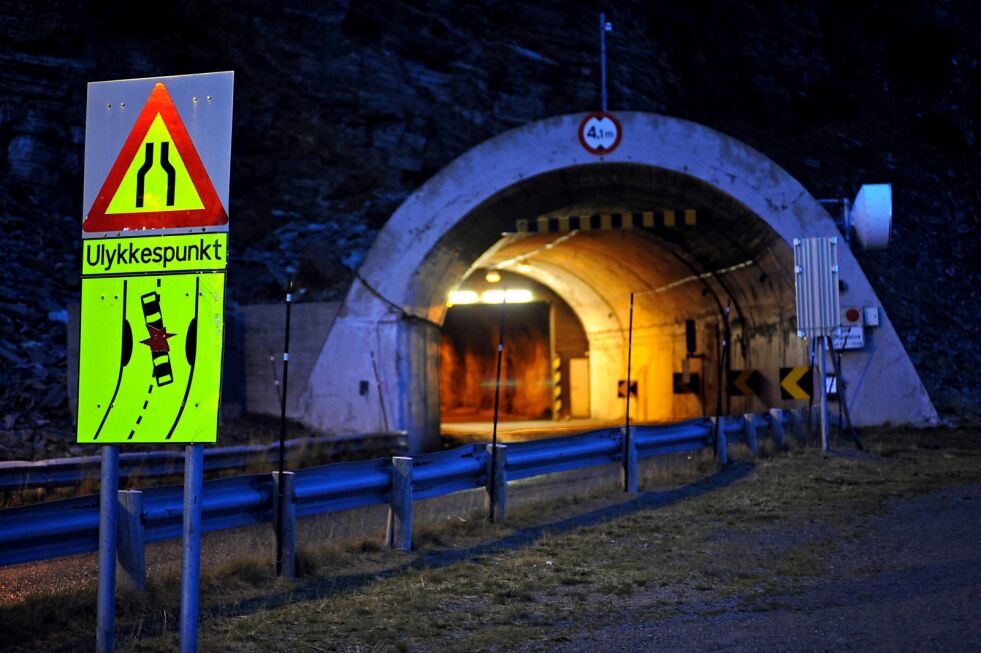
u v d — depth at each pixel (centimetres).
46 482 1345
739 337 2839
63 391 1997
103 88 543
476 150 2297
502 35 3662
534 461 1272
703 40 4094
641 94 3794
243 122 3172
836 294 1800
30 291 2342
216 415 507
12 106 2702
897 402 2217
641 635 664
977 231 3497
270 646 648
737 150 2320
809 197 2306
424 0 3556
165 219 526
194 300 517
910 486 1330
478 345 5062
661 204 2481
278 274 2720
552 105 3609
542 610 746
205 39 3225
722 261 2658
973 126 4069
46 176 2720
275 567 880
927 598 709
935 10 4444
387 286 2239
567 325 4234
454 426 3641
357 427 2209
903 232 3388
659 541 1023
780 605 727
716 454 1658
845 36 4378
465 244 2377
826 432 1777
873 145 3944
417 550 1009
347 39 3425
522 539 1064
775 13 4281
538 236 3027
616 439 1433
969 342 2942
